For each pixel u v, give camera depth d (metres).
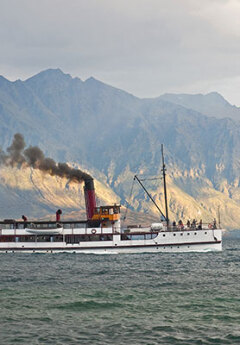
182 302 66.38
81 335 50.75
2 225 141.88
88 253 138.50
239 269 107.38
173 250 139.12
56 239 140.12
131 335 50.78
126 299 68.56
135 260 124.00
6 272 100.25
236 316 58.41
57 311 60.88
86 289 77.25
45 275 95.25
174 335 50.81
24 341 48.69
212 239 140.50
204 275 96.12
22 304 64.81
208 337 50.12
